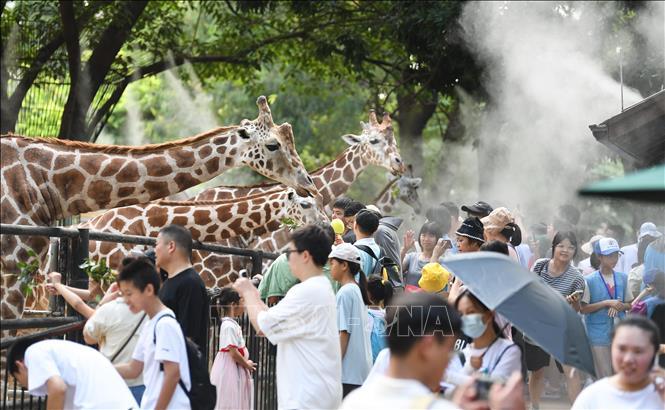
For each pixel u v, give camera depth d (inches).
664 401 226.4
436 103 959.6
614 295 417.4
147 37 885.2
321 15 932.0
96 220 444.8
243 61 928.3
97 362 248.2
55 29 809.5
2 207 341.1
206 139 404.5
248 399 356.8
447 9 783.7
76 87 759.1
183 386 253.4
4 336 329.4
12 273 332.5
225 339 347.3
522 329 233.0
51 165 360.5
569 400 436.1
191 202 453.7
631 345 221.3
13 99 780.0
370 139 652.1
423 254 406.9
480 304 243.8
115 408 244.7
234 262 487.8
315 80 1118.4
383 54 988.6
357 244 355.9
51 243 366.6
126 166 375.9
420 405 168.2
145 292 253.9
